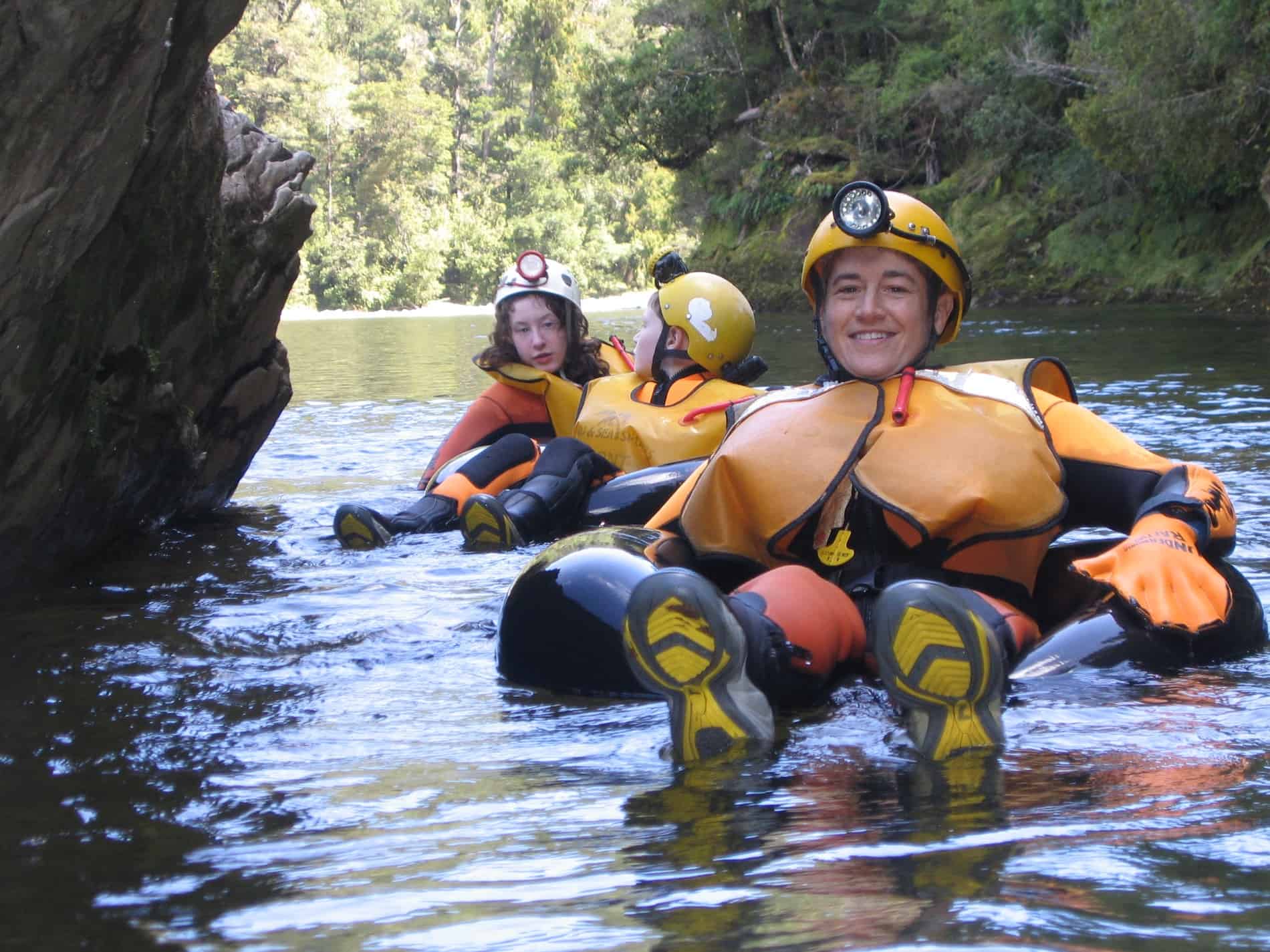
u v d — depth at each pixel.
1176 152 23.34
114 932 1.70
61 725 2.83
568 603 3.09
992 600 3.01
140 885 1.88
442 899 1.77
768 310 33.19
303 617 3.95
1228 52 21.81
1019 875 1.72
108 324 4.59
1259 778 2.17
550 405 6.74
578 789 2.30
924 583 2.41
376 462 8.11
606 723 2.76
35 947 1.66
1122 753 2.35
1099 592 3.26
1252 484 5.76
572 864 1.89
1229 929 1.52
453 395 13.03
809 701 2.87
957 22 33.81
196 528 5.76
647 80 41.97
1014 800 2.08
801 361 14.23
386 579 4.58
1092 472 3.40
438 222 75.44
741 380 6.40
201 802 2.29
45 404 4.21
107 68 3.35
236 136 5.95
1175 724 2.53
